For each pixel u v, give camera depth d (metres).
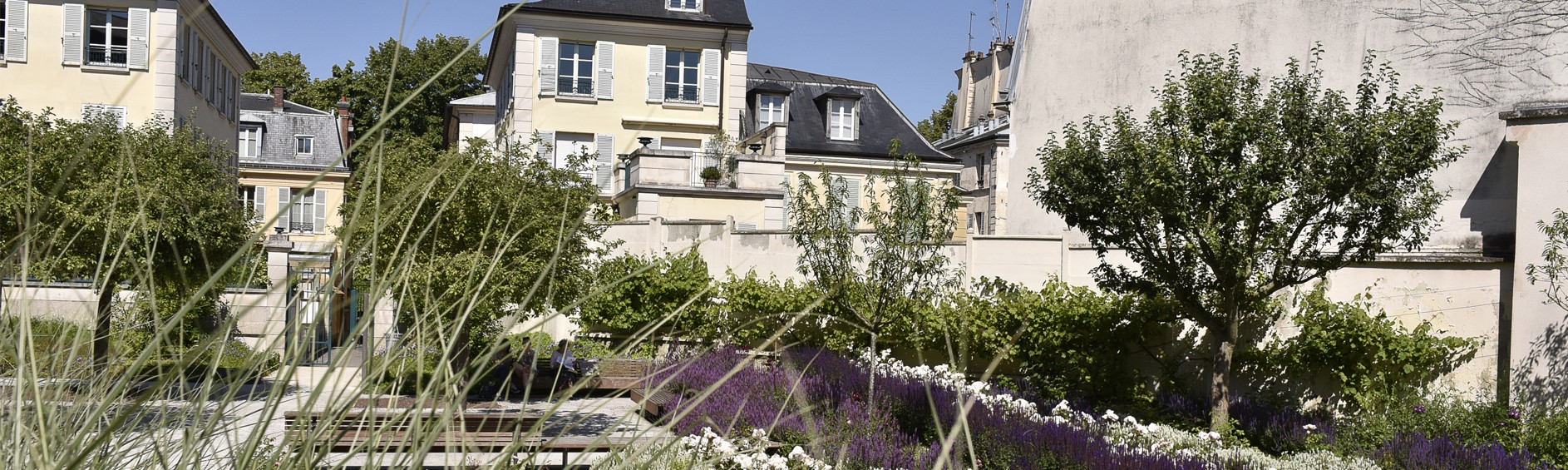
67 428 1.28
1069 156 13.99
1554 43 14.98
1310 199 12.55
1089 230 14.02
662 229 20.97
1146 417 14.24
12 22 26.06
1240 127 12.70
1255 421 13.12
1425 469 10.42
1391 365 13.91
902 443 8.96
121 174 1.43
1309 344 14.08
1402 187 12.78
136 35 26.28
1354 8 17.09
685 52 32.94
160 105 26.23
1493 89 15.48
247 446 1.17
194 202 11.17
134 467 1.32
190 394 1.31
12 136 10.14
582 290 11.59
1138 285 13.86
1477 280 14.10
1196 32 18.80
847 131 40.50
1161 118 13.62
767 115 39.56
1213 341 14.34
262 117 47.66
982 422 9.71
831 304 14.30
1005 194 37.41
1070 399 15.41
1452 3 16.00
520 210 10.63
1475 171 15.51
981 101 44.34
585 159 12.09
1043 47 21.36
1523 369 13.45
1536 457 11.45
